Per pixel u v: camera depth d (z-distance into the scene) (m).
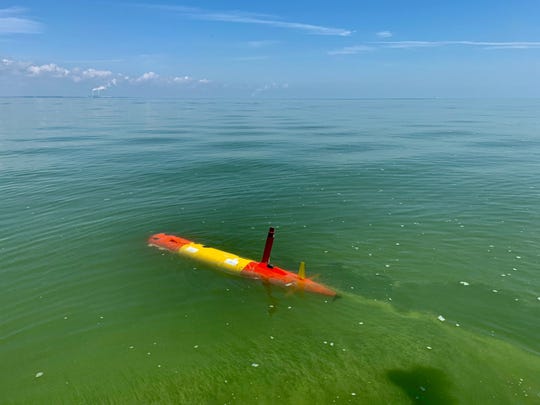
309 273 19.59
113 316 16.34
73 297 17.62
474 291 17.92
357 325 15.70
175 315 16.39
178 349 14.46
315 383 12.79
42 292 17.97
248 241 23.33
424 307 16.81
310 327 15.62
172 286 18.44
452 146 55.12
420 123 96.62
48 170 40.75
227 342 14.80
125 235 24.00
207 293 17.89
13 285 18.48
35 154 50.09
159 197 31.56
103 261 20.72
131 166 42.62
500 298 17.36
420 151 51.09
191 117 127.19
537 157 46.03
